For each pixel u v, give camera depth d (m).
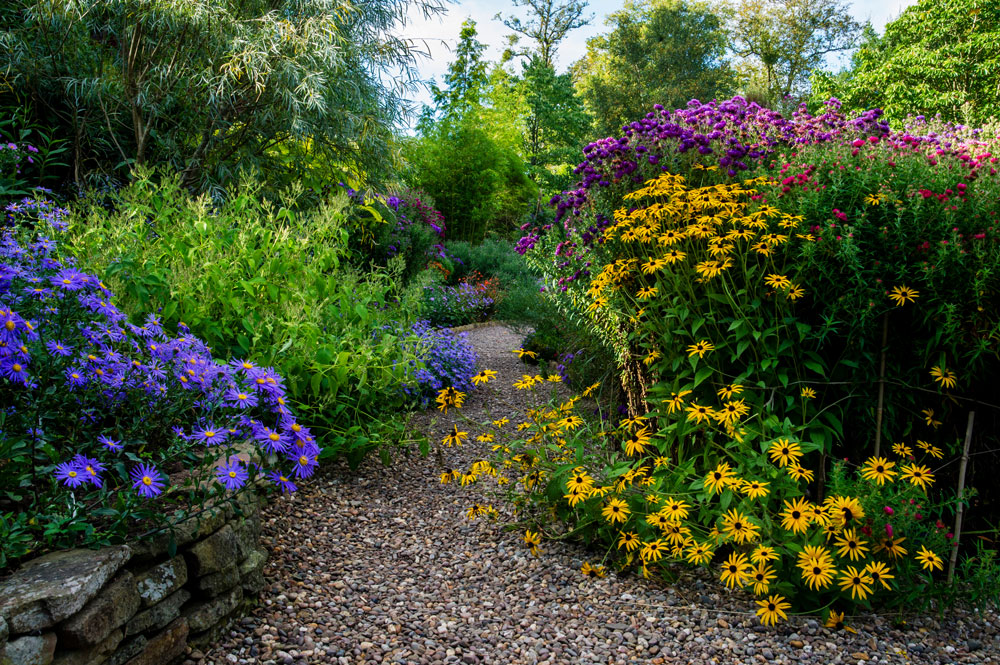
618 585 2.37
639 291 2.69
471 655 1.93
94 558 1.55
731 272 2.60
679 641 2.03
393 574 2.45
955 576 2.27
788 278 2.50
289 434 2.04
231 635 1.96
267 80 5.39
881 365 2.45
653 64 28.64
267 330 3.21
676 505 2.26
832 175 2.51
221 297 3.16
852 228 2.29
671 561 2.37
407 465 3.56
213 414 2.02
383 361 3.62
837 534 2.07
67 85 4.97
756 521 2.19
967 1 13.48
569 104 22.66
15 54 4.93
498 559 2.58
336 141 6.15
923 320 2.35
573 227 3.60
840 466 2.31
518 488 3.22
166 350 2.00
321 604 2.19
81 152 5.48
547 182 21.33
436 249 9.70
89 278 1.91
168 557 1.77
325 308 3.56
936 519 2.49
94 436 1.93
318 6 5.60
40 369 1.73
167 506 1.93
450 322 9.63
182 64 5.33
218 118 5.56
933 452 2.37
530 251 4.50
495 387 5.48
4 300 1.78
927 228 2.34
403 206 8.96
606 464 2.66
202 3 5.02
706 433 2.50
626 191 3.09
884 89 14.48
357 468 3.41
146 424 1.94
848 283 2.38
